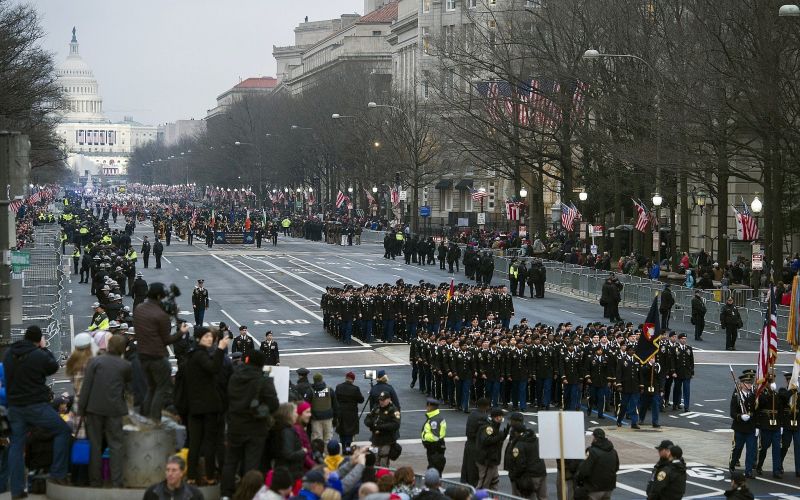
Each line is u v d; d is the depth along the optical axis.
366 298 125.56
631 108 162.00
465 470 60.78
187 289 176.50
